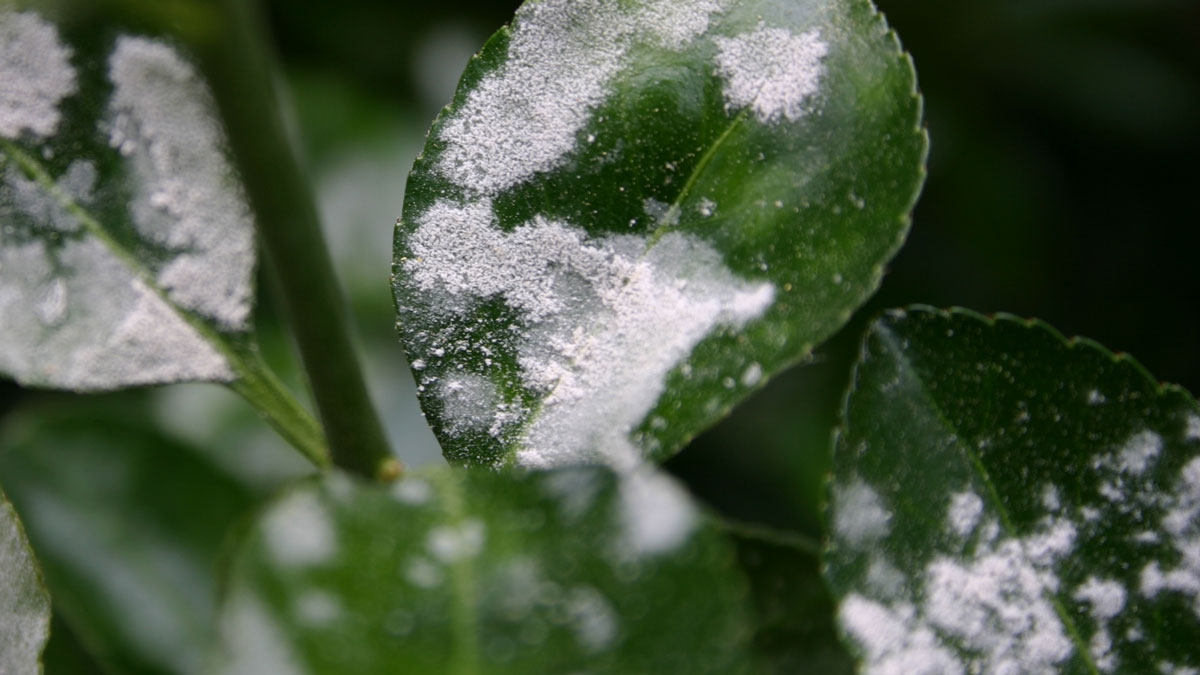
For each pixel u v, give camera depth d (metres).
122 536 0.26
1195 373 0.44
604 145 0.22
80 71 0.24
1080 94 0.45
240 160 0.23
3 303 0.24
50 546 0.26
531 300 0.22
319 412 0.24
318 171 0.36
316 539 0.20
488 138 0.22
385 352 0.34
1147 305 0.45
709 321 0.22
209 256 0.24
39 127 0.24
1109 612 0.22
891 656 0.22
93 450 0.27
